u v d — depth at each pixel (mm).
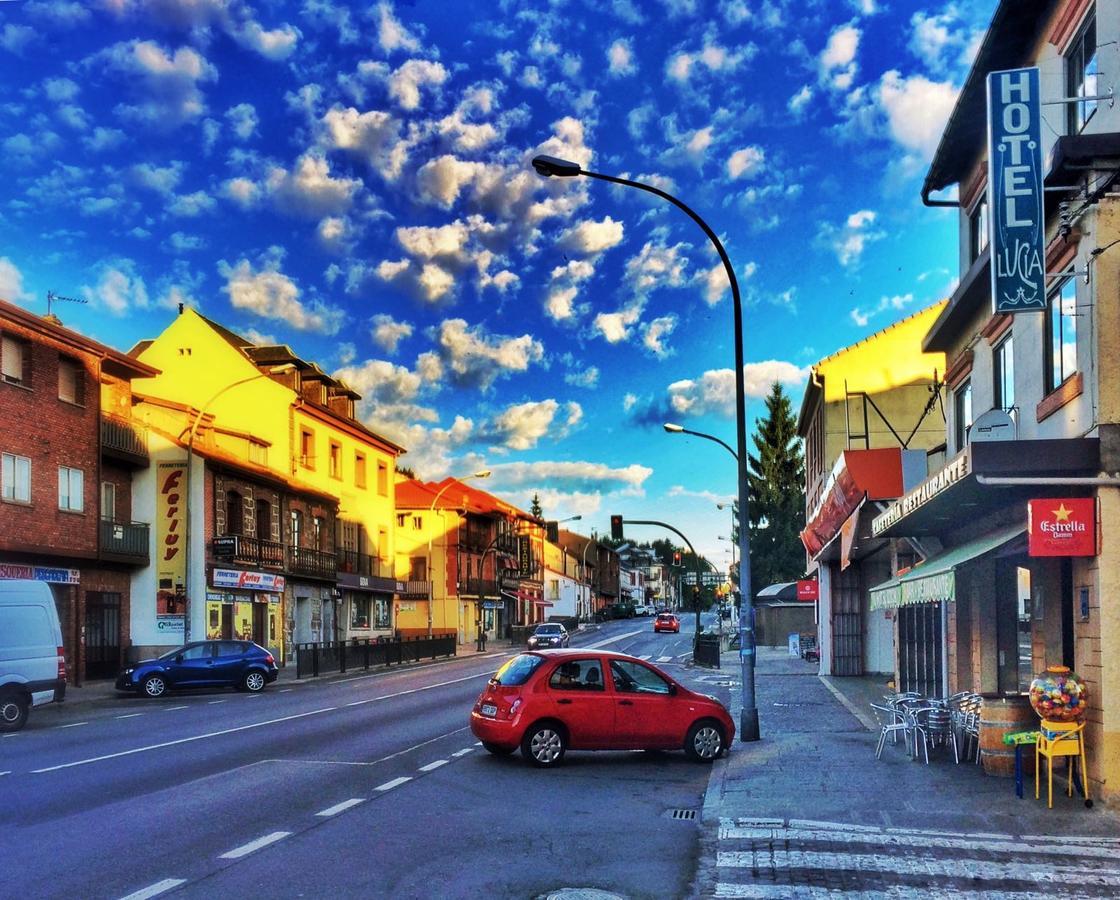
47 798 10164
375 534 52906
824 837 8625
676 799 10672
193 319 43094
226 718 18906
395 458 56156
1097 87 10688
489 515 74500
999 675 14898
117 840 8227
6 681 17266
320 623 44250
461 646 62031
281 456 42812
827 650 30547
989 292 14867
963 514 14164
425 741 15047
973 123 15258
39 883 6891
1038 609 12906
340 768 12328
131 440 32219
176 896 6605
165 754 13586
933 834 8703
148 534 32219
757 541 64000
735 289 15625
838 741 14742
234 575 35062
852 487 18750
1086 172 10109
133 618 31922
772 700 21984
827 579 30688
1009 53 13211
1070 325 10898
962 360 16422
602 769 12578
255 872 7242
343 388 49375
